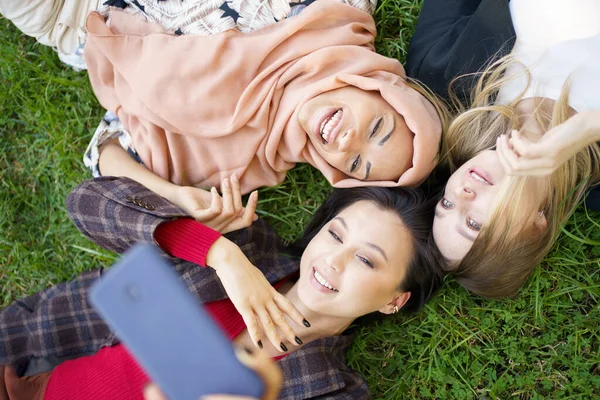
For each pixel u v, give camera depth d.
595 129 1.34
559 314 1.85
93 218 1.62
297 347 1.69
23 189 2.07
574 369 1.82
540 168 1.33
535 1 1.57
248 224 1.69
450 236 1.55
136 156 1.88
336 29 1.74
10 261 2.04
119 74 1.80
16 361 1.78
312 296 1.59
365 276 1.56
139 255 0.74
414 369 1.91
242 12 1.73
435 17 1.80
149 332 0.74
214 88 1.70
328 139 1.61
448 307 1.90
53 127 2.02
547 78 1.59
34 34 1.89
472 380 1.86
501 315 1.85
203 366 0.76
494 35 1.66
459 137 1.69
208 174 1.85
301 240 1.86
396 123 1.62
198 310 0.76
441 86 1.78
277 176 1.88
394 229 1.59
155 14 1.77
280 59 1.70
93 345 1.79
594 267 1.85
